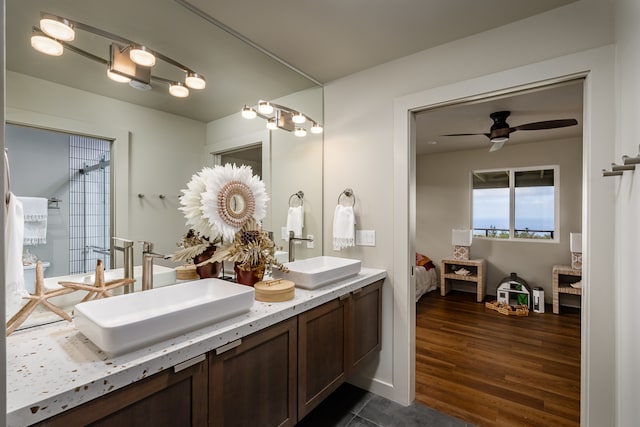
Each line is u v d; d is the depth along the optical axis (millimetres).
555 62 1555
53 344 967
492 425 1864
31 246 1082
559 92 2637
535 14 1613
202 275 1635
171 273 1542
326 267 2287
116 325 859
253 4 1513
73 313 1163
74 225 1211
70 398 723
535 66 1610
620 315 1336
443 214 5477
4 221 632
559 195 4496
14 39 1074
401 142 2066
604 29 1449
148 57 1441
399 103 2072
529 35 1638
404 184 2061
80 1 1235
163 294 1299
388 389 2145
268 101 2039
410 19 1651
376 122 2197
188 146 1615
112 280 1333
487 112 3168
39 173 1116
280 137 2133
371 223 2227
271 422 1286
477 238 5125
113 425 808
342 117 2369
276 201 2133
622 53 1327
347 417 1946
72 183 1209
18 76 1083
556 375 2459
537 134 4219
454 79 1871
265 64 1989
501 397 2156
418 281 4770
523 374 2477
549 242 4559
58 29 1173
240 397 1154
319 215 2436
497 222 5074
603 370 1404
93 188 1277
